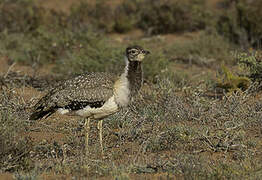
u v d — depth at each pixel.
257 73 26.45
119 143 19.11
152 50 33.31
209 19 47.06
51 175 14.95
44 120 22.72
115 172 14.88
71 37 37.94
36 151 18.03
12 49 39.91
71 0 58.22
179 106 22.89
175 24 47.28
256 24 40.75
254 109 21.78
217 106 22.61
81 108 17.61
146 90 27.41
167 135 18.77
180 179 14.39
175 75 31.42
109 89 17.19
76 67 32.72
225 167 15.21
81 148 18.45
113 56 32.38
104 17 49.22
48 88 28.84
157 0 50.03
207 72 34.03
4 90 24.62
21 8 47.41
